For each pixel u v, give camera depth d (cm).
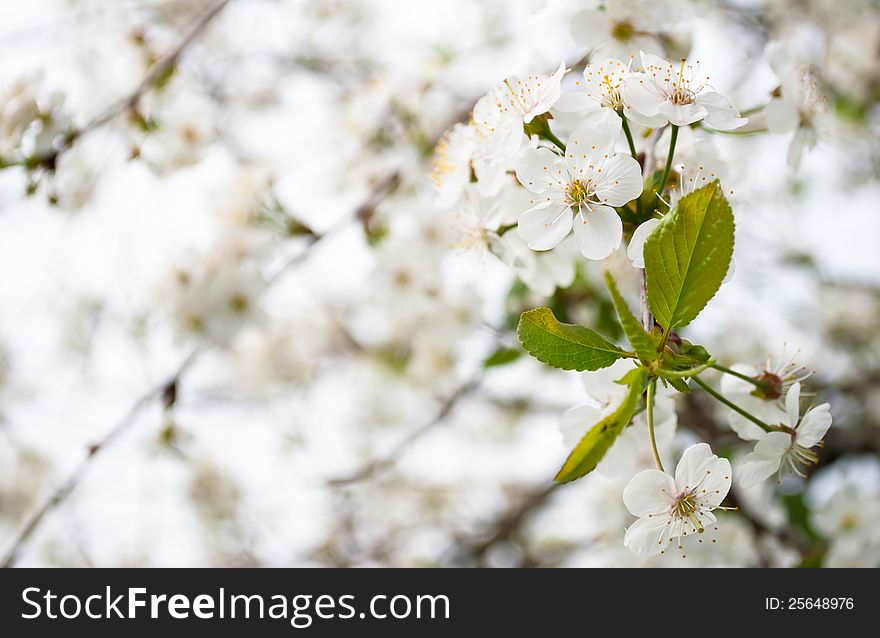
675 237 53
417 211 85
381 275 93
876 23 120
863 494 86
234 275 84
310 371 130
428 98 92
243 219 85
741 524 93
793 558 92
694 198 53
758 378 58
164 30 106
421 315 95
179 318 84
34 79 78
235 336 84
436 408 133
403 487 144
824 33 116
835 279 137
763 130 62
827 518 86
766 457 57
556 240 56
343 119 96
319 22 115
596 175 56
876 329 130
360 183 95
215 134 85
